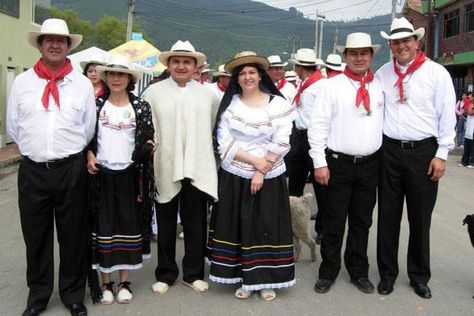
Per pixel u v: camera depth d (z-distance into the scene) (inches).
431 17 1026.7
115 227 168.7
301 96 242.2
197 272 184.1
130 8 1113.4
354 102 173.5
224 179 175.0
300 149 245.4
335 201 181.0
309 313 165.5
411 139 172.1
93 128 162.6
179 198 181.2
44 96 150.9
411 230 181.0
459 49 912.9
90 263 168.7
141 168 169.2
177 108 173.8
